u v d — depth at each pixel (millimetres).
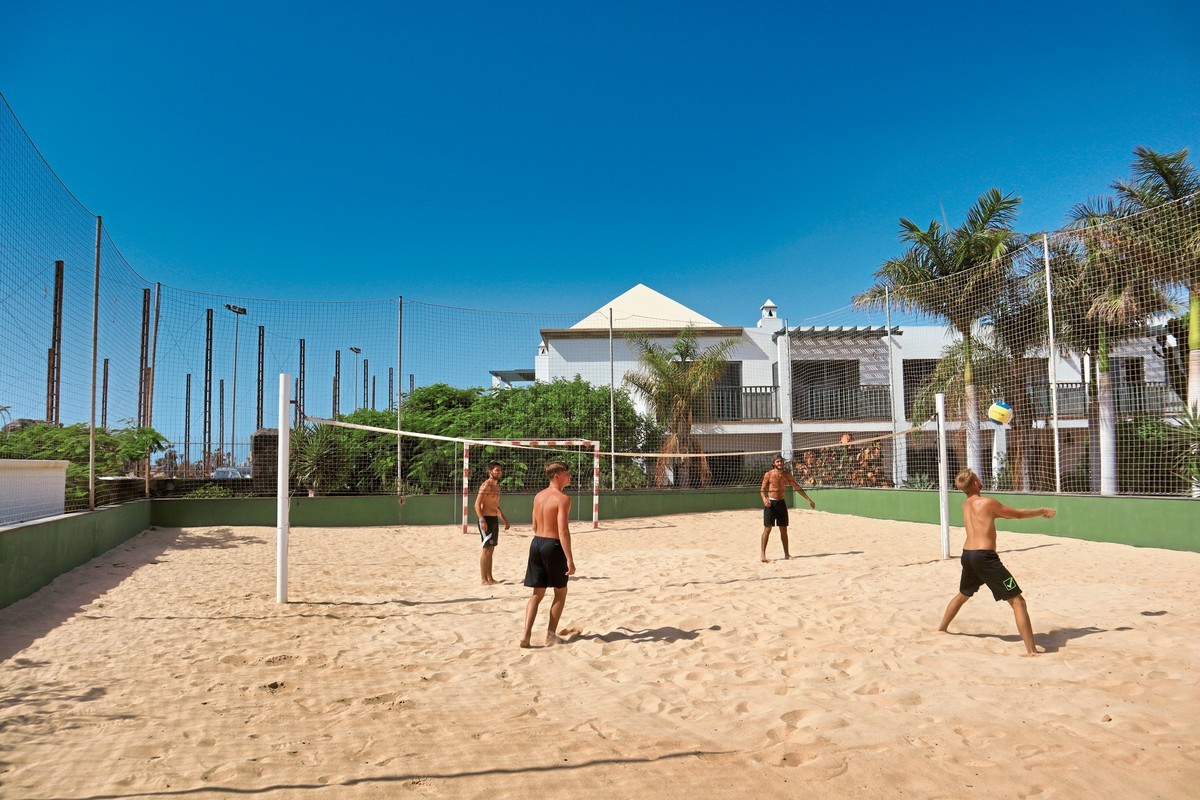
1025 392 14344
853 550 11320
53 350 8562
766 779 3098
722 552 11398
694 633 5898
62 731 3713
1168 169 13875
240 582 8836
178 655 5379
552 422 17469
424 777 3121
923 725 3693
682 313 26062
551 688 4535
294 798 2918
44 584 8188
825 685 4445
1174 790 2914
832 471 18875
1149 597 6844
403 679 4750
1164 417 11789
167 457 15242
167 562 10500
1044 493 12609
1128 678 4344
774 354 23172
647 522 16562
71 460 11891
